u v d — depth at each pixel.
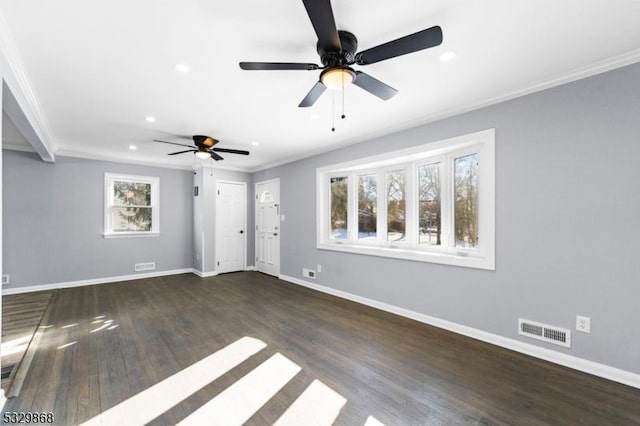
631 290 2.11
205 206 5.93
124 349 2.68
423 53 2.04
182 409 1.87
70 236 4.96
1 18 1.65
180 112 3.10
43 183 4.73
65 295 4.47
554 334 2.44
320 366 2.39
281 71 2.27
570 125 2.35
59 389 2.06
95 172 5.19
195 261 6.21
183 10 1.60
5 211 4.47
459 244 3.27
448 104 2.93
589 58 2.12
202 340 2.88
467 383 2.15
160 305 4.01
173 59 2.09
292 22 1.71
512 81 2.46
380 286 3.86
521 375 2.25
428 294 3.33
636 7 1.60
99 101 2.79
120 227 5.48
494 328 2.79
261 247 6.39
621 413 1.82
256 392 2.05
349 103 2.89
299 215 5.27
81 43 1.89
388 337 2.95
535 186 2.54
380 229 4.14
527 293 2.58
